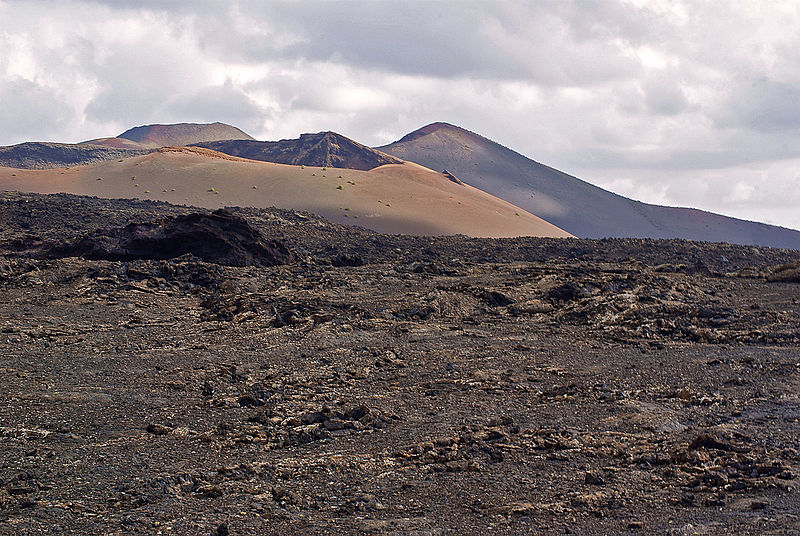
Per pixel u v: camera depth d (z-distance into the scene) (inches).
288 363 954.1
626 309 1331.2
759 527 435.5
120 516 459.8
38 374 857.5
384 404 762.8
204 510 472.1
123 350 1015.0
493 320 1322.6
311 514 473.1
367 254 2571.4
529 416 720.3
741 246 2992.1
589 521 458.6
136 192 4665.4
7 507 469.1
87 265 1717.5
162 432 648.4
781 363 957.8
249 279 1657.2
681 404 765.9
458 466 561.0
